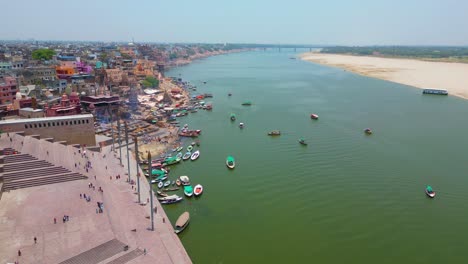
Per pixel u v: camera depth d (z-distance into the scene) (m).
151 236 67.19
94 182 84.94
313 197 90.94
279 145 132.25
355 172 105.69
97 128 144.75
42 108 147.62
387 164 111.62
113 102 162.25
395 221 80.25
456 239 73.94
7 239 61.19
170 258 60.91
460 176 102.50
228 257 68.38
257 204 87.94
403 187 95.94
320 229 77.44
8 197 75.88
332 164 112.25
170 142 135.75
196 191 91.81
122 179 94.00
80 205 73.25
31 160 86.31
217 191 94.56
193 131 147.00
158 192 91.25
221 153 124.00
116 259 58.19
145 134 143.88
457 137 140.75
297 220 80.81
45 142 101.31
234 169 109.12
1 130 100.62
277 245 72.06
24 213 69.69
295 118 176.25
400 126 157.75
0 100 157.75
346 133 146.88
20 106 141.38
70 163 91.44
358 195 91.62
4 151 87.19
